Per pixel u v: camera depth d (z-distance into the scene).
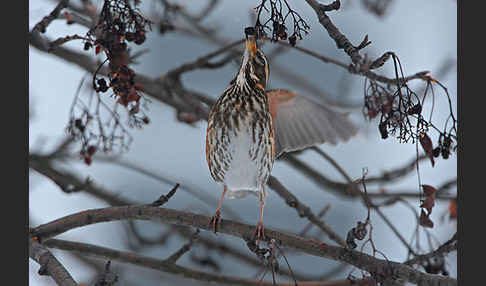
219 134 8.64
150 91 11.01
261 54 8.71
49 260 6.98
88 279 10.92
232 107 8.55
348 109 12.84
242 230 7.53
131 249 11.67
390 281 6.94
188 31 12.41
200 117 11.04
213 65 10.66
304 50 8.93
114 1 6.90
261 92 8.67
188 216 7.67
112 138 8.49
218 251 11.16
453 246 7.70
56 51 9.78
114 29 6.91
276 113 9.94
